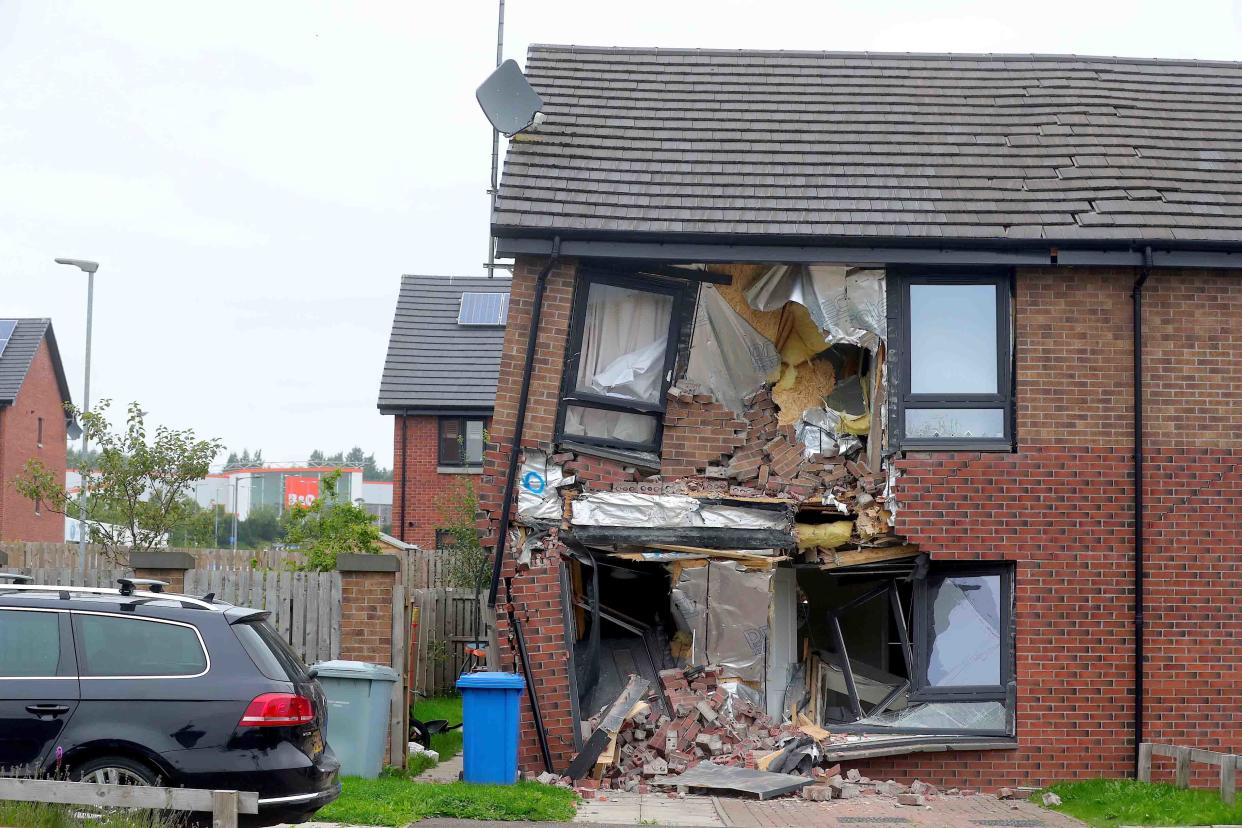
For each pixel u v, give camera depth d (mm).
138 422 20391
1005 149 14852
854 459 14367
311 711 8883
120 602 8789
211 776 8406
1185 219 13750
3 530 36219
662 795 12273
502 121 14203
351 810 9953
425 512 29891
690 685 13914
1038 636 13570
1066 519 13625
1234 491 13680
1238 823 10852
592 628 14094
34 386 38969
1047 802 12352
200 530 26703
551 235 13555
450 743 15188
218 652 8711
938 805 12320
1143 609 13539
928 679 13859
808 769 13156
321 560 20656
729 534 13812
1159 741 13445
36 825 7613
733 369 14664
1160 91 16062
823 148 14758
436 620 19672
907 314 13898
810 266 14023
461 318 31734
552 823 10180
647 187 14047
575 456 13914
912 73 16219
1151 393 13750
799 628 15203
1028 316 13781
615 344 14125
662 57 16203
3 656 8555
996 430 13805
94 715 8422
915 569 13961
